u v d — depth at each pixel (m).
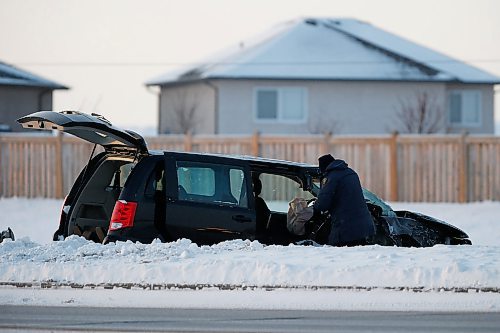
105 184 35.56
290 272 30.91
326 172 35.62
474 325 26.28
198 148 78.69
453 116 128.50
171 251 32.62
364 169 78.19
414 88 123.38
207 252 32.97
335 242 35.38
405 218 38.16
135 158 34.25
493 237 57.28
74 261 32.53
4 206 75.00
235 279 30.98
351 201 35.28
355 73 121.88
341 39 129.38
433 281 30.45
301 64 122.25
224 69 120.81
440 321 26.80
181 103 130.62
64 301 29.84
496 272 30.45
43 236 57.53
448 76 123.12
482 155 77.19
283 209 37.31
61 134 80.75
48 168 81.19
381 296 29.94
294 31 130.50
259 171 35.50
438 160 77.50
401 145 77.81
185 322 26.86
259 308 28.67
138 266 31.50
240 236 34.62
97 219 35.41
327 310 28.33
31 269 31.98
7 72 127.62
